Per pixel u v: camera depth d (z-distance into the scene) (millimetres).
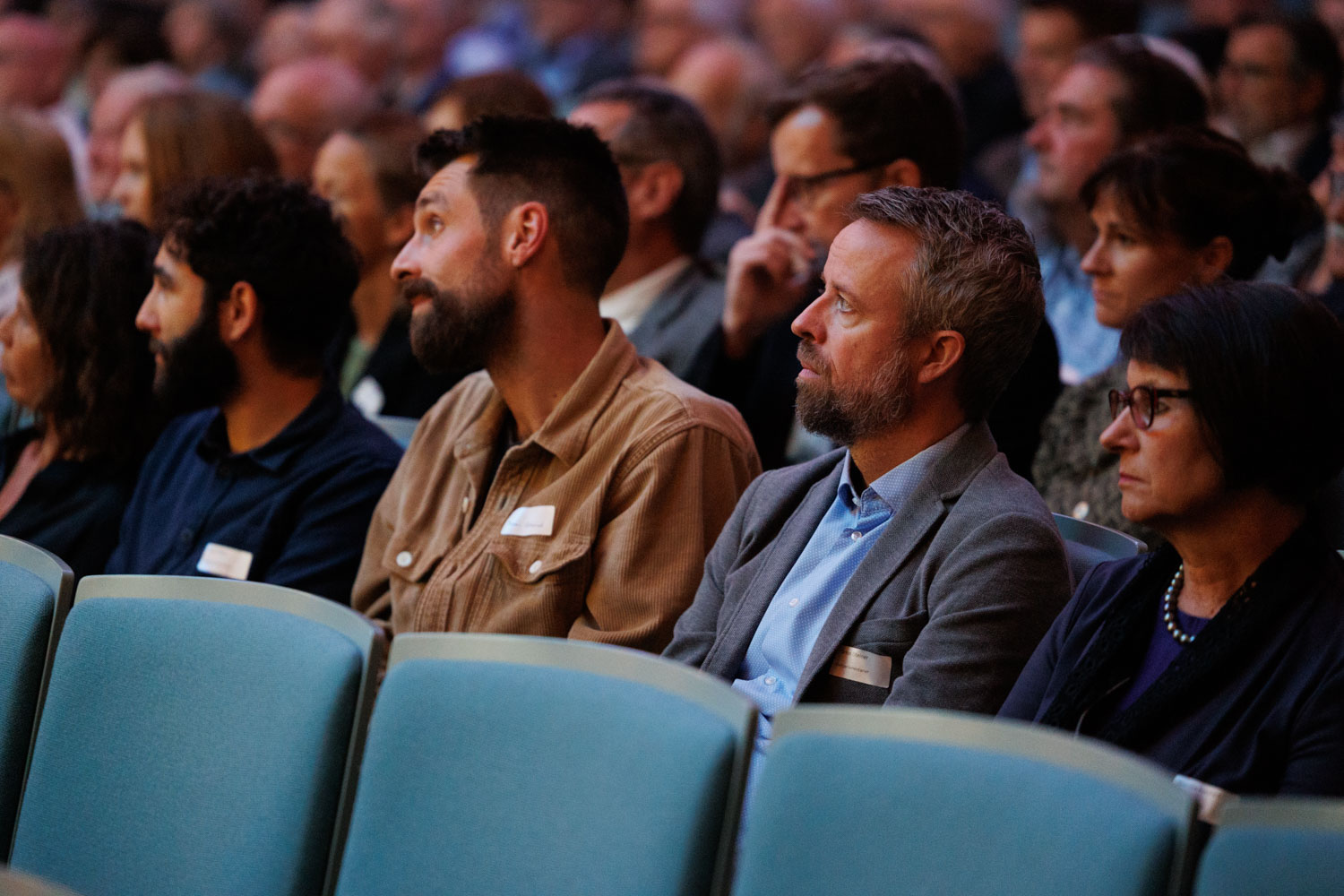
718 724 2982
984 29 10867
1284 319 3211
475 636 3342
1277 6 10516
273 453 5309
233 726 3547
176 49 14305
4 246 7977
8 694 3885
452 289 4711
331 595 5137
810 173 5957
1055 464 5273
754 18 12641
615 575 4414
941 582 3744
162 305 5328
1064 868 2633
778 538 4195
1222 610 3258
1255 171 4938
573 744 3139
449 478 4961
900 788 2828
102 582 3816
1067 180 6684
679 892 2928
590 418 4609
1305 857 2492
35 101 11977
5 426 6539
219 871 3475
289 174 9352
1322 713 3037
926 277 3869
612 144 6648
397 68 13562
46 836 3688
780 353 6145
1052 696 3482
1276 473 3219
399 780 3287
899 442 4004
